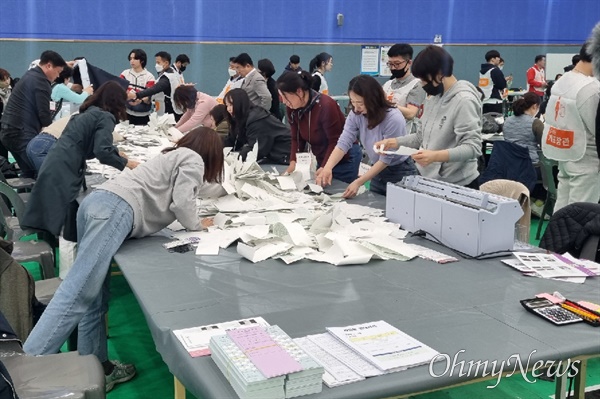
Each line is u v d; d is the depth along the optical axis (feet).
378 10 37.24
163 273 6.72
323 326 5.28
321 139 12.03
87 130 11.07
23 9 30.66
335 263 6.96
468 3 38.83
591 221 7.89
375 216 8.99
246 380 3.96
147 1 32.83
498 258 7.13
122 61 32.91
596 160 11.09
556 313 5.41
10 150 16.07
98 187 7.89
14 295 6.96
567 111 11.07
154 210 7.90
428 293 6.06
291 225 7.80
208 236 8.01
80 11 31.71
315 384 4.13
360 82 10.07
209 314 5.57
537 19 40.55
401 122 10.26
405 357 4.59
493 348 4.82
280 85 11.67
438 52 8.90
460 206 7.27
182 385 5.25
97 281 7.40
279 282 6.42
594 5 41.73
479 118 9.06
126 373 8.81
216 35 34.50
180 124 18.45
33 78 15.71
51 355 6.31
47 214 10.94
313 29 36.35
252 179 10.48
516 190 8.86
